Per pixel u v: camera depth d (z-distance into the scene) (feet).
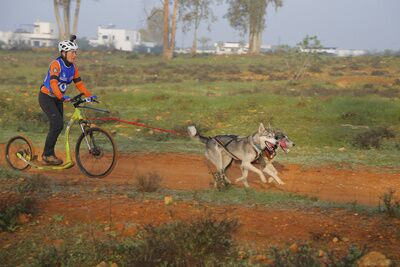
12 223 25.25
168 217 26.13
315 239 23.27
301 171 43.75
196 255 21.72
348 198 34.65
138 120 74.43
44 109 33.04
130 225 25.09
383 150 55.83
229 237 22.98
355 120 72.84
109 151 34.50
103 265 21.25
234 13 289.74
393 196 34.94
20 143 37.01
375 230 24.06
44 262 21.68
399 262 20.49
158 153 50.49
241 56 254.68
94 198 29.81
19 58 216.13
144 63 213.46
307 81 135.74
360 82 136.05
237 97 87.61
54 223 25.73
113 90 103.91
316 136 62.44
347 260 20.10
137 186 33.30
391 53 428.56
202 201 29.89
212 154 36.83
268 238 23.61
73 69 32.53
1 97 87.71
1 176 35.42
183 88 114.52
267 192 33.53
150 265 20.95
